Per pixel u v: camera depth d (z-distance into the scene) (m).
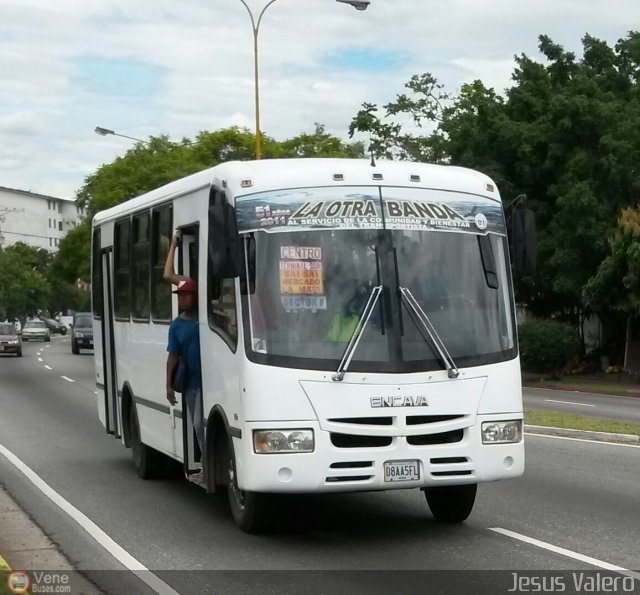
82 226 63.97
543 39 43.12
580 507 11.45
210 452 10.42
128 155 55.56
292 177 9.76
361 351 9.34
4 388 31.20
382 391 9.29
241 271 9.45
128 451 16.89
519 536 9.96
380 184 9.90
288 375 9.23
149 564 9.09
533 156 40.53
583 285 38.12
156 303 12.63
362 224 9.73
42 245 176.50
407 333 9.48
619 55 43.59
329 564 8.92
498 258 10.07
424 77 49.44
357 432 9.21
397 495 12.35
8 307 116.31
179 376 10.97
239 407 9.44
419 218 9.88
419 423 9.38
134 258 13.73
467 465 9.44
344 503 11.86
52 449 17.17
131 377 13.96
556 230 39.19
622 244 35.97
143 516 11.35
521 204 10.24
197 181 10.96
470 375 9.53
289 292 9.46
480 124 41.78
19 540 10.24
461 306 9.74
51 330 117.31
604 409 26.45
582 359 43.97
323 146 50.81
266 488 9.15
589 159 39.19
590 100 39.66
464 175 10.27
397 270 9.66
